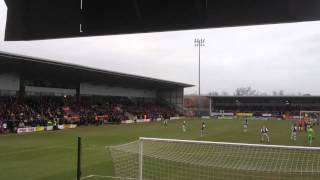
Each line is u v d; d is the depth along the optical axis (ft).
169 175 47.80
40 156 74.84
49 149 86.07
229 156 57.77
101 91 234.99
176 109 301.63
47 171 58.39
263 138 117.39
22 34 19.77
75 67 162.81
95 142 103.24
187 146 67.72
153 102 298.56
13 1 19.81
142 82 248.73
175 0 17.35
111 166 61.57
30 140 107.45
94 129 157.07
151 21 17.90
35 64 149.18
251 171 47.73
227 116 320.50
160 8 17.61
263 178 44.37
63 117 169.99
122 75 202.49
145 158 55.26
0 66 151.43
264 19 16.30
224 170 49.49
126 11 18.21
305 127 163.94
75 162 66.80
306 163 47.39
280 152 55.21
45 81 189.26
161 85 275.59
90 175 54.54
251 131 157.79
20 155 76.38
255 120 269.44
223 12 16.76
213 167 51.03
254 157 55.31
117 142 103.55
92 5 18.70
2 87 164.35
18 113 151.02
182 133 143.64
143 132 144.25
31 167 61.98
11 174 56.08
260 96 324.60
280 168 46.14
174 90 303.89
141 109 254.47
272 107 330.75
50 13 19.34
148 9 17.79
